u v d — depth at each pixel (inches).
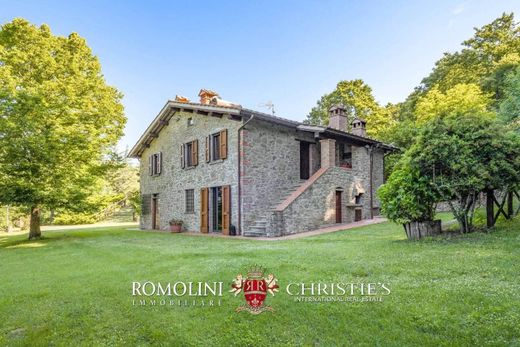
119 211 1208.8
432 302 128.6
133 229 719.1
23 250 386.3
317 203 481.4
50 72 567.2
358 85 1118.4
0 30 568.7
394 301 133.9
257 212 477.1
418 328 111.7
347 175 554.9
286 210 431.5
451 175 266.4
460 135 262.2
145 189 746.8
